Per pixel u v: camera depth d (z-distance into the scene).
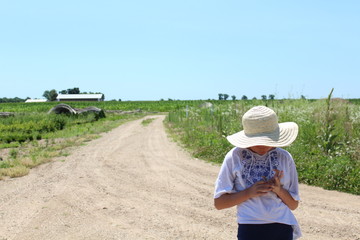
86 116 38.22
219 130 16.41
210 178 9.88
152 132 23.27
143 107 75.94
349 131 12.09
